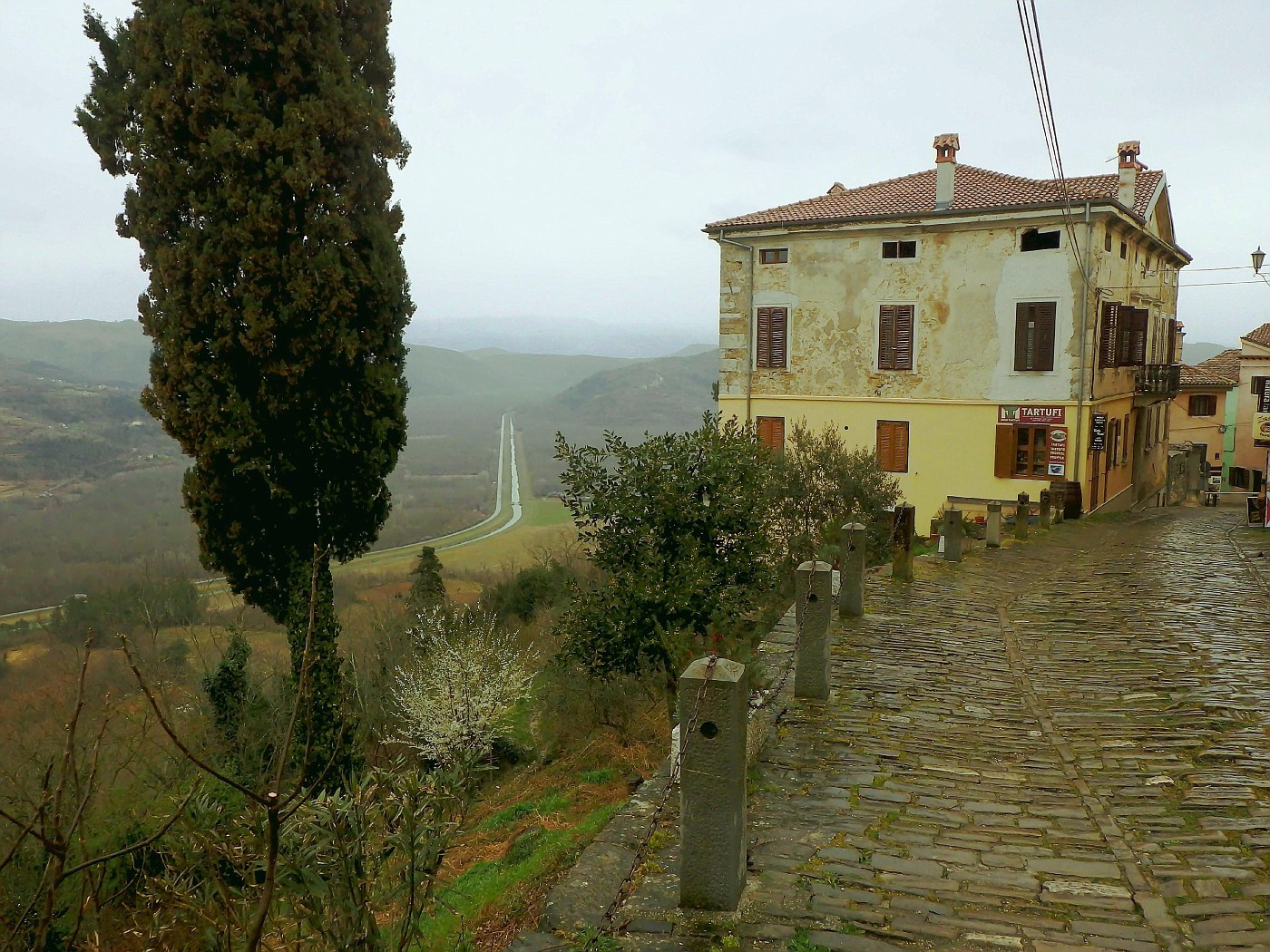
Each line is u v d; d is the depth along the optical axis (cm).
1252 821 548
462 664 1476
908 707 799
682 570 923
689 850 439
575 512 988
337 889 328
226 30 1155
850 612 1160
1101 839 532
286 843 328
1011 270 2391
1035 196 2391
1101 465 2597
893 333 2553
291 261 1179
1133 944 408
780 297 2694
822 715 774
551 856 588
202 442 1187
